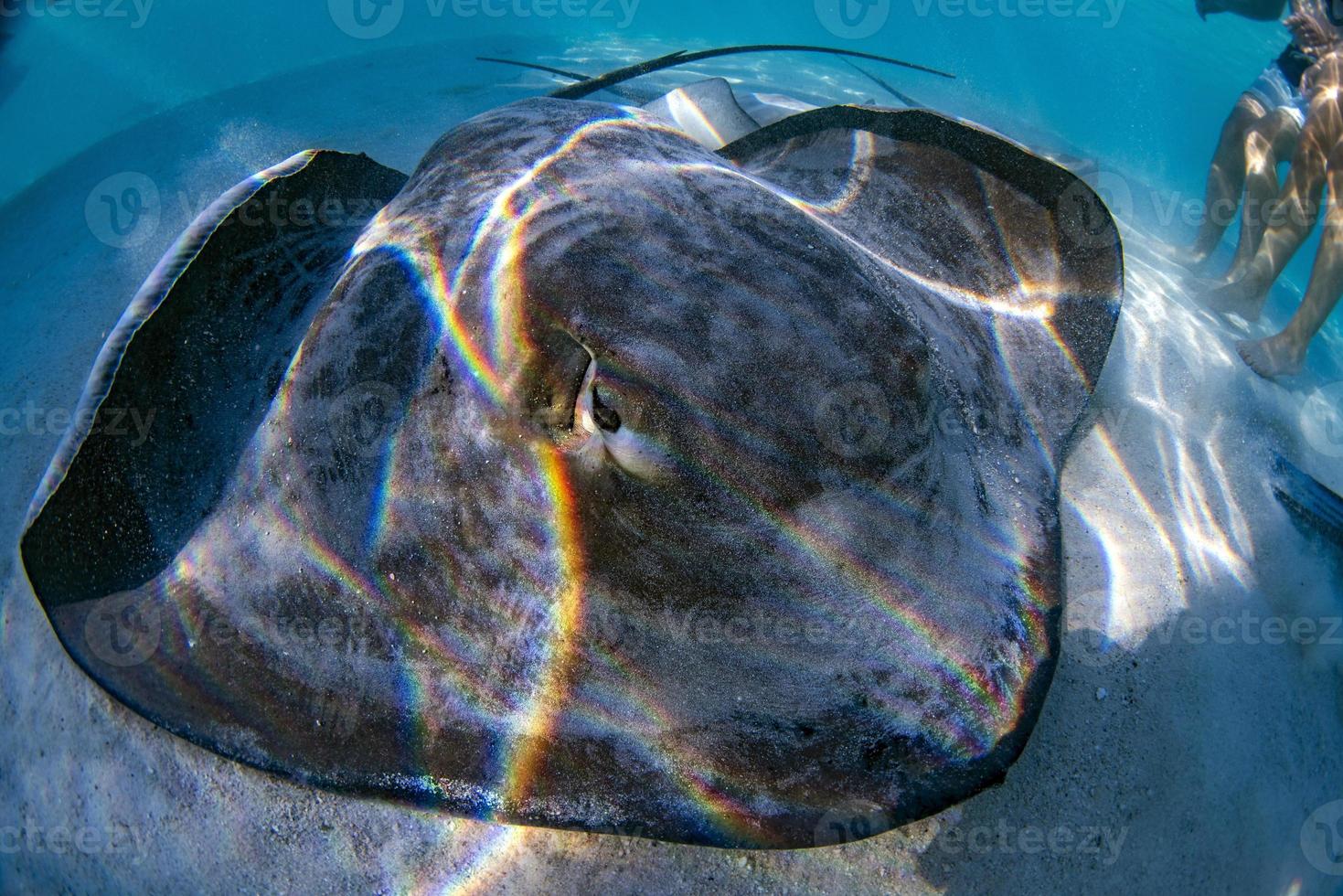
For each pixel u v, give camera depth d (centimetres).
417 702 233
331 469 254
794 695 222
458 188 293
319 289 302
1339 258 468
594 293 237
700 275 244
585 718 225
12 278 534
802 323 238
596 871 249
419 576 240
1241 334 532
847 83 1059
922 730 222
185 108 782
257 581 253
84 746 287
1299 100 575
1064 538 349
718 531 223
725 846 212
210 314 286
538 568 231
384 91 828
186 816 268
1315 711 312
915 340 250
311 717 235
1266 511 376
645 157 293
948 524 244
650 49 1139
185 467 270
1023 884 253
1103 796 272
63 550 248
